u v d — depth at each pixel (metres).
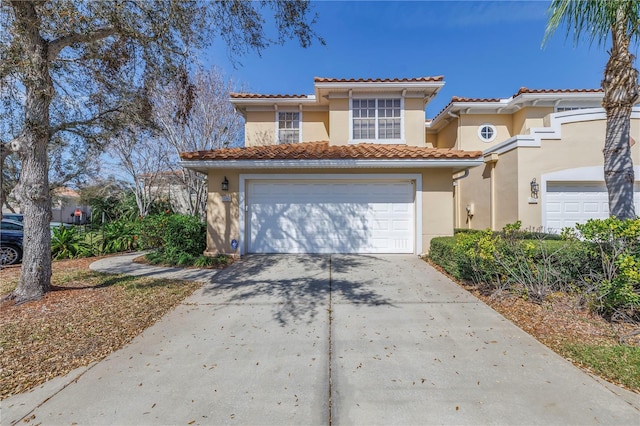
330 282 7.35
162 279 7.67
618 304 4.79
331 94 12.74
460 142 14.59
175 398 3.10
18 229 11.86
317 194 10.63
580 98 12.98
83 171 15.03
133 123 7.10
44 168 6.04
